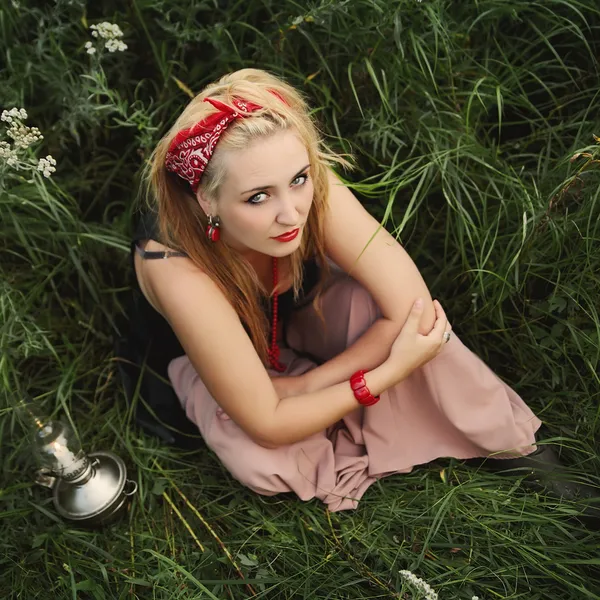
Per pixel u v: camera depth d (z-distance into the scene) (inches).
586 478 62.1
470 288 70.9
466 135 69.4
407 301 57.6
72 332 79.4
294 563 61.1
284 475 61.3
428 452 65.9
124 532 65.7
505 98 75.5
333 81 72.4
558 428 67.4
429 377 61.3
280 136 46.2
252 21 77.2
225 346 54.9
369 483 65.5
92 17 79.0
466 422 62.6
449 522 62.6
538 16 74.6
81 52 77.3
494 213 73.7
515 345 72.9
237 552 62.4
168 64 77.1
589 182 64.6
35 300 78.0
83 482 64.3
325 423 58.2
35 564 64.1
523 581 58.1
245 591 60.2
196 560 62.1
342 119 75.9
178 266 54.7
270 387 57.1
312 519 63.6
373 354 59.3
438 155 67.8
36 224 75.4
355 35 69.7
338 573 60.0
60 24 71.0
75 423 75.2
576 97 75.2
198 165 47.9
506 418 62.4
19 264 77.8
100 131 80.8
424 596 54.4
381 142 74.9
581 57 76.1
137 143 78.5
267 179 46.5
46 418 64.4
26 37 75.5
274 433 57.9
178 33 72.6
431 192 74.4
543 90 77.6
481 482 64.8
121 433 73.4
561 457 66.5
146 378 72.4
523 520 60.7
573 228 66.5
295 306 66.5
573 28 74.2
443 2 67.3
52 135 75.9
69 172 81.2
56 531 65.1
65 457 62.5
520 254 67.3
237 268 55.7
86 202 83.1
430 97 69.1
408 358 57.2
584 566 58.5
